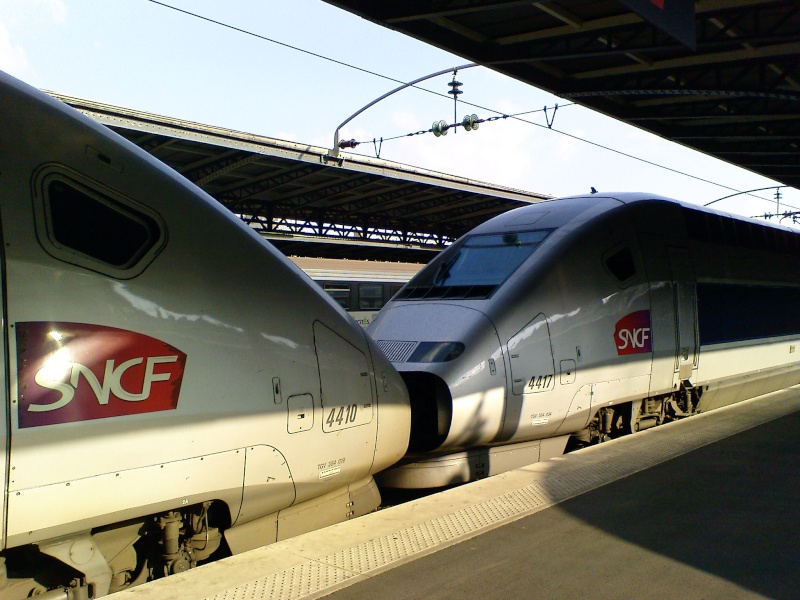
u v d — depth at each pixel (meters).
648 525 4.85
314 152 16.11
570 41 10.68
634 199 8.97
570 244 7.84
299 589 3.76
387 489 7.11
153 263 3.94
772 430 7.87
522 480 5.81
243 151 14.95
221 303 4.20
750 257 11.30
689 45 8.38
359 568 4.06
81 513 3.50
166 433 3.81
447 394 6.52
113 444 3.60
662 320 8.77
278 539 4.71
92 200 3.80
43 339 3.42
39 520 3.36
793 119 14.17
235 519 4.30
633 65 11.77
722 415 8.80
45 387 3.39
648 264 8.66
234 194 19.23
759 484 5.80
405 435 5.55
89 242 3.72
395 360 6.91
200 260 4.17
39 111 3.77
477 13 9.74
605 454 6.73
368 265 20.67
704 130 15.38
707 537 4.63
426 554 4.30
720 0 9.52
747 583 3.96
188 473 3.91
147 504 3.75
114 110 12.60
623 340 8.13
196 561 4.33
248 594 3.67
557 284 7.52
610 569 4.13
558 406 7.38
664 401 9.32
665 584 3.94
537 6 9.45
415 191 19.95
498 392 6.78
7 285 3.37
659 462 6.49
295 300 4.67
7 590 3.52
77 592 3.58
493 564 4.18
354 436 4.96
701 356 9.55
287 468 4.46
